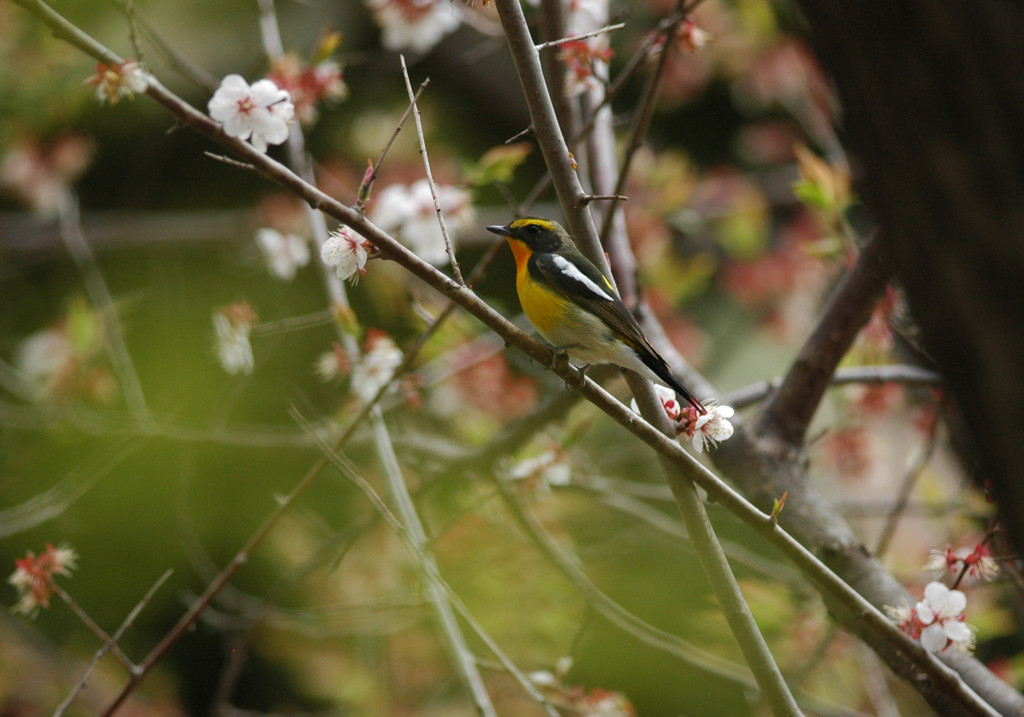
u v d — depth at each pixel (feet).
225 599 35.88
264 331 27.14
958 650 18.04
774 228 58.08
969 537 30.73
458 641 25.00
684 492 18.19
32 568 22.00
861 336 30.14
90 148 43.86
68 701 21.13
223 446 42.29
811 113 43.45
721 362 54.85
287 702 48.93
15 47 42.57
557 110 24.97
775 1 47.75
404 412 40.04
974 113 10.43
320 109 52.34
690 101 59.93
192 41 54.03
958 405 11.80
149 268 53.62
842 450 34.35
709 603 42.98
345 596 39.42
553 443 33.04
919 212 11.10
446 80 60.29
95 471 38.68
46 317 53.47
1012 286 10.53
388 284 34.78
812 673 33.60
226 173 57.67
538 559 39.11
